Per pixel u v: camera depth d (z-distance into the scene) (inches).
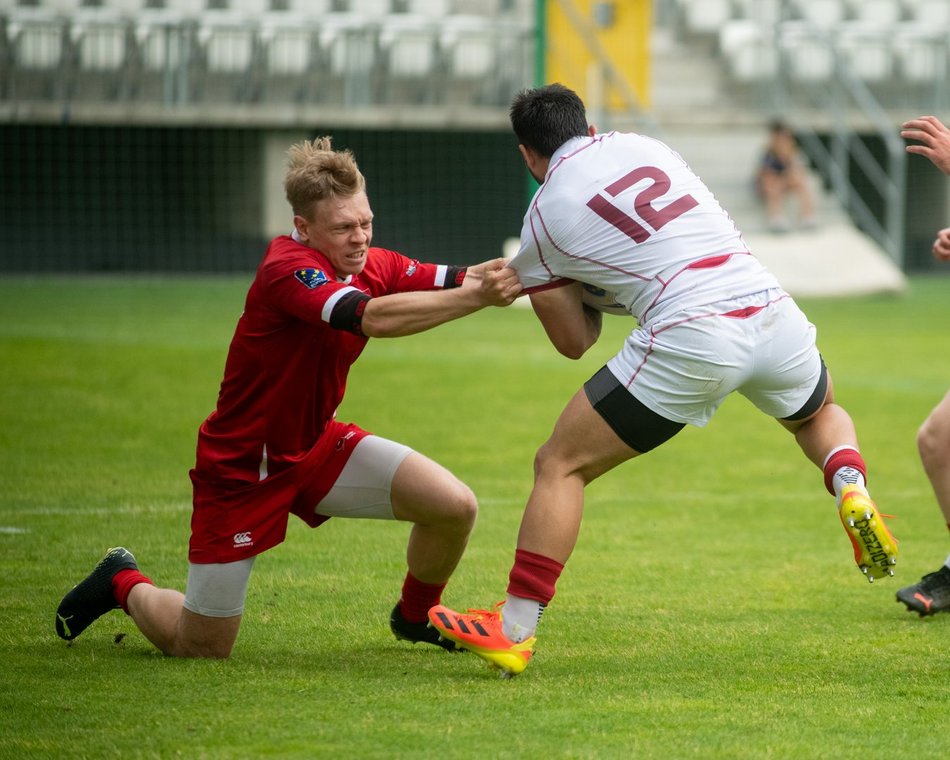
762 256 2647.6
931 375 1630.2
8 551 800.3
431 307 539.2
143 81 2780.5
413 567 604.7
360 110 2751.0
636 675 567.5
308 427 575.2
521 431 1259.8
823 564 802.2
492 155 2994.6
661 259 544.4
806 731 486.6
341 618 670.5
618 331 2122.3
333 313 536.7
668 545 853.8
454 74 2952.8
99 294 2400.3
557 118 576.4
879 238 2876.5
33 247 2834.6
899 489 1037.8
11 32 2689.5
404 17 3100.4
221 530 570.3
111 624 656.4
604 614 681.6
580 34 2810.0
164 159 2854.3
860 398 1462.8
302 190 553.6
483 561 807.7
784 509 973.2
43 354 1627.7
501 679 558.6
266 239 2849.4
